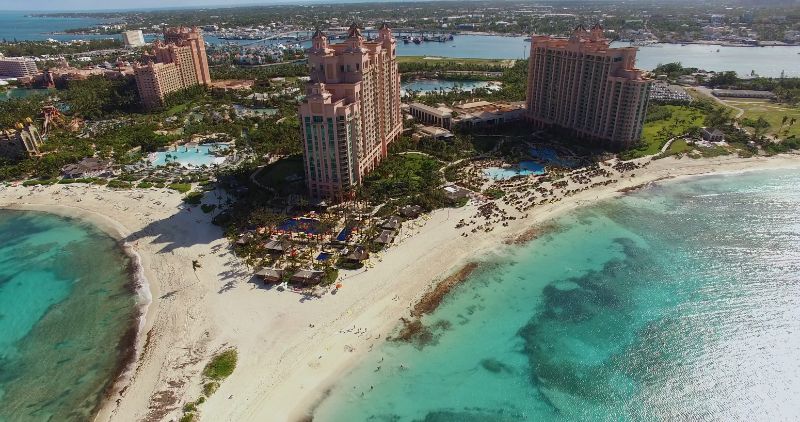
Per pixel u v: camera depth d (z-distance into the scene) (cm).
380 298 13788
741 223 17800
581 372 11550
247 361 11612
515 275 15000
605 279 14850
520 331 12812
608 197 19925
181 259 15850
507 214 18350
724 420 10294
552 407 10675
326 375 11331
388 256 15650
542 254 16050
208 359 11688
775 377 11231
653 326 12912
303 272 14388
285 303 13538
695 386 11106
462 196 19312
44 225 18750
